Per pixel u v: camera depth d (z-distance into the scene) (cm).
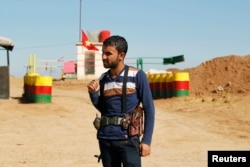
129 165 426
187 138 1234
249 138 1227
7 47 2161
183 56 2872
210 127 1434
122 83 433
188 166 883
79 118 1670
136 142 430
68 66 3872
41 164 894
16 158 949
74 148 1081
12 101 2095
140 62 3016
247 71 2880
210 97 2250
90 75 3838
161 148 1084
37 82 2058
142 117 438
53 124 1510
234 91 2423
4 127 1422
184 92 2392
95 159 950
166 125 1488
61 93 2802
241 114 1666
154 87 2556
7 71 2156
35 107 1917
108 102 438
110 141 432
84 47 3825
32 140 1191
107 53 433
